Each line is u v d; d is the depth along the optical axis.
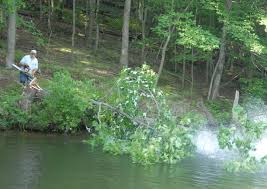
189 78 29.20
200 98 25.16
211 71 29.64
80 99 15.48
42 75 21.86
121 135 13.68
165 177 11.55
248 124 12.13
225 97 27.16
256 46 24.28
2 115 17.19
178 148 12.34
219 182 11.37
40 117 17.28
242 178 11.86
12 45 21.31
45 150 14.09
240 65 32.22
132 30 31.56
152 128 12.99
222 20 24.28
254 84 26.30
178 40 23.48
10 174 11.04
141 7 28.23
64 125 17.48
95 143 13.60
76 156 13.41
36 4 31.92
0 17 21.52
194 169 12.61
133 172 11.88
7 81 19.45
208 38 23.67
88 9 30.77
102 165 12.43
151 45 28.39
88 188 10.23
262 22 29.14
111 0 35.19
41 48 26.36
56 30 30.38
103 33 32.78
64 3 34.09
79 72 23.53
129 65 27.72
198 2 25.56
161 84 26.09
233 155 14.56
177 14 23.89
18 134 16.72
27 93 17.97
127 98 13.70
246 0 25.44
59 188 10.13
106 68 25.44
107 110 14.02
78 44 29.03
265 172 12.62
